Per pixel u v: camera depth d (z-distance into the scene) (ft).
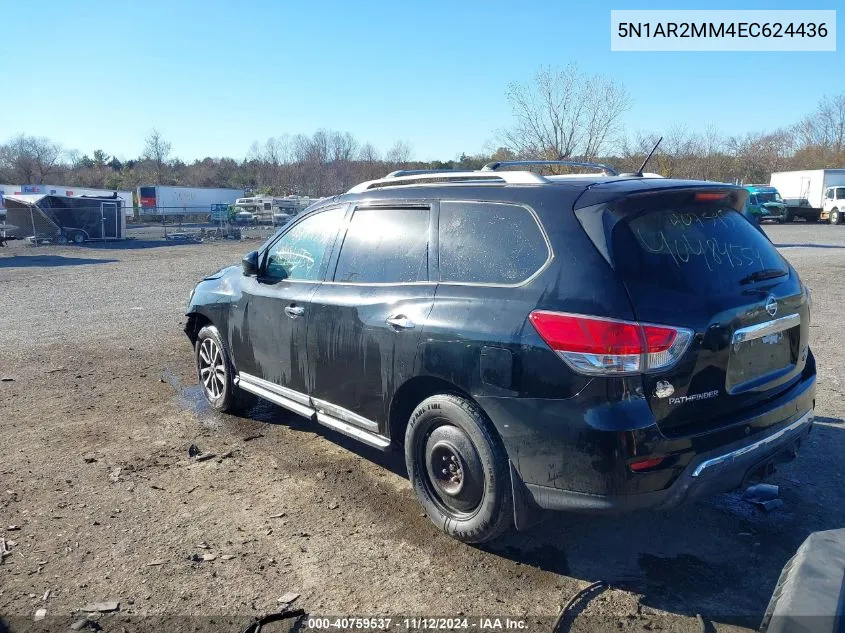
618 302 10.62
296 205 151.94
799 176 136.77
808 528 13.07
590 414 10.55
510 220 12.32
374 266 14.49
